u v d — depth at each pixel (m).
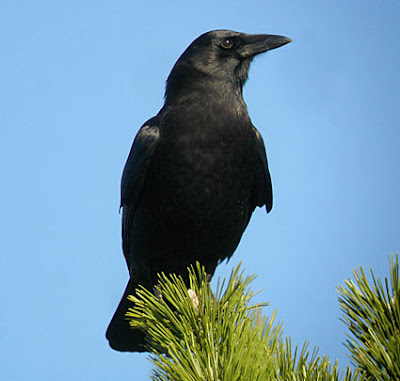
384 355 4.40
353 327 4.59
